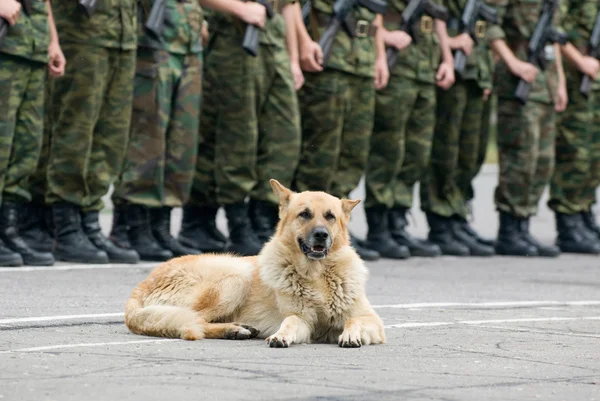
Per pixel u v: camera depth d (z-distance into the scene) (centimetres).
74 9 1349
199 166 1573
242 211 1542
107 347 802
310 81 1593
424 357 801
